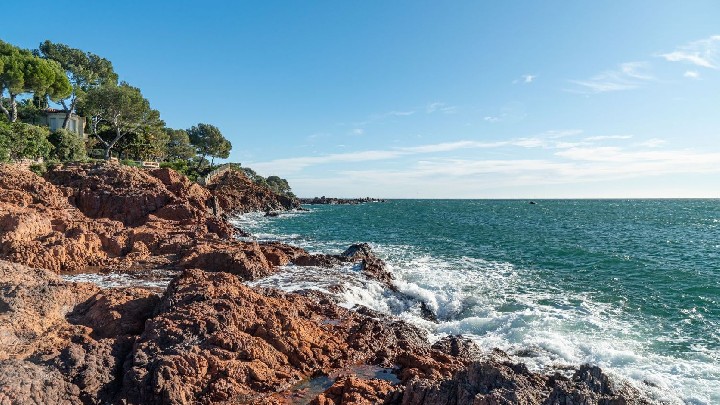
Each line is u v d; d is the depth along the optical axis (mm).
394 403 11758
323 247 45500
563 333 19609
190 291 16922
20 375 11211
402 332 18484
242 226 67875
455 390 10969
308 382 14180
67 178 46969
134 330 15789
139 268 27969
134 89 80188
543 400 10320
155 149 83688
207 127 115375
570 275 32000
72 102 65625
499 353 17016
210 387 12875
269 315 16031
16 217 29281
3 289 16125
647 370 15938
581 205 199875
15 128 49531
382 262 34125
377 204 191125
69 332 14562
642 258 38969
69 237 29719
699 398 13977
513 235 57781
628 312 22969
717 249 44688
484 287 28094
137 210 44719
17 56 56781
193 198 55094
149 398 12102
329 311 19844
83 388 12047
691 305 24219
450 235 57625
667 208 157875
